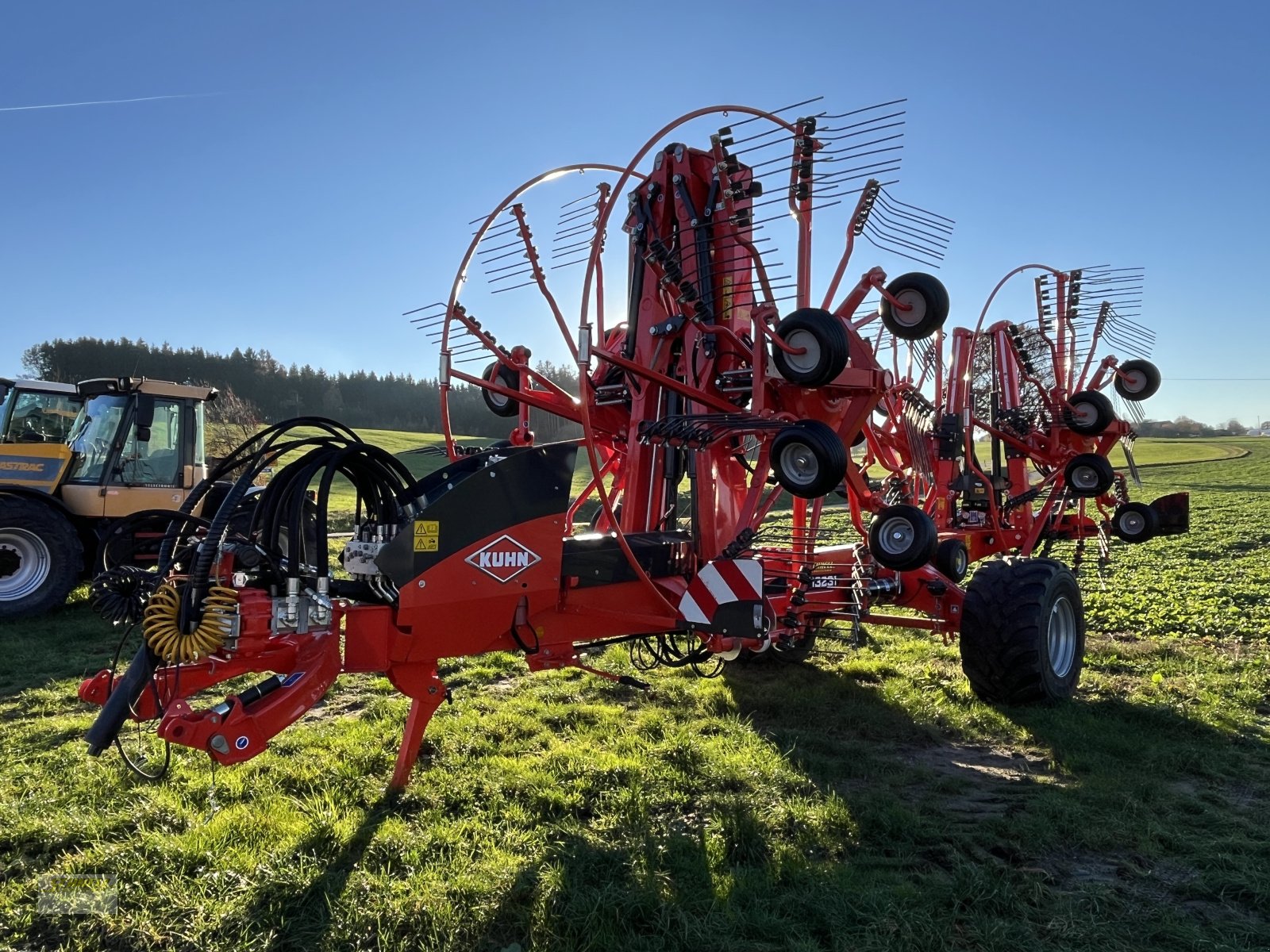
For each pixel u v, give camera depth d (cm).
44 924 304
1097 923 310
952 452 824
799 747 502
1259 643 779
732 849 366
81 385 989
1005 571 593
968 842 372
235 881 329
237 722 321
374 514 435
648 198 547
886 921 304
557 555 414
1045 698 574
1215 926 310
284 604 350
